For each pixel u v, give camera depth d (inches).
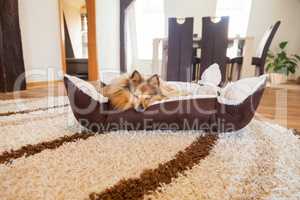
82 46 225.3
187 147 47.6
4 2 112.5
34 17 132.6
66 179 34.9
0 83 115.5
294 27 176.1
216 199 30.9
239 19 185.6
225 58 111.7
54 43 147.5
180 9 196.4
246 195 31.8
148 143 49.3
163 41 131.9
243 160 42.0
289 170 38.5
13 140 50.5
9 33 115.6
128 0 198.7
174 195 31.5
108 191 31.8
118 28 208.4
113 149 45.9
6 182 33.7
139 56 216.1
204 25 109.7
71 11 211.6
